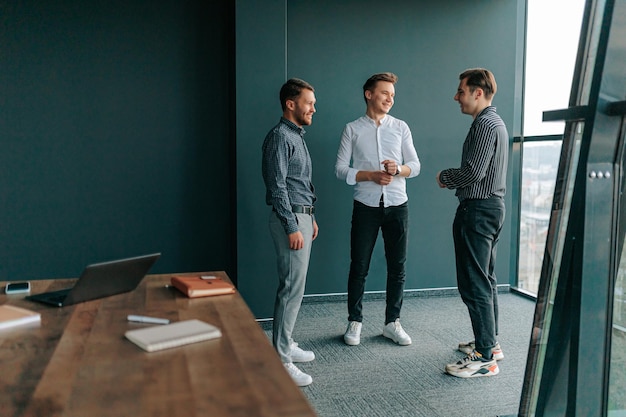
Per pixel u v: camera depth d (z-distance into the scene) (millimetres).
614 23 1792
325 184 4996
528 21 5242
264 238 4457
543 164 5020
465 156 3402
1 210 4383
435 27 5082
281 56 4359
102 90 4500
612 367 1980
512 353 3834
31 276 4477
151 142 4633
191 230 4777
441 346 3957
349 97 4973
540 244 5086
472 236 3361
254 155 4379
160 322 1802
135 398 1265
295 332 4277
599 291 1942
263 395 1282
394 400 3094
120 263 2039
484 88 3402
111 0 4461
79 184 4516
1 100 4320
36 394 1286
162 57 4594
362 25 4953
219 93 4719
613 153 1893
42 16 4344
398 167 3916
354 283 4031
